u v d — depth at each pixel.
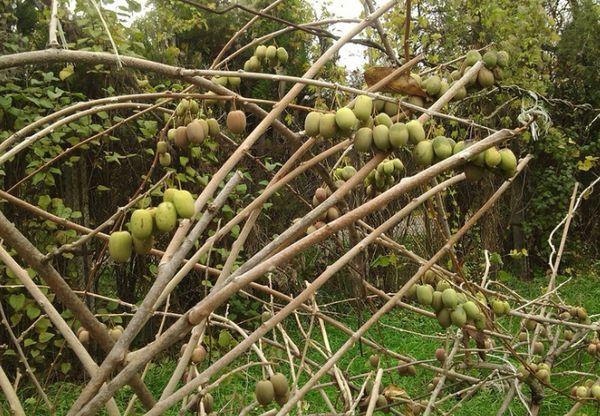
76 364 4.79
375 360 2.67
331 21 2.29
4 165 4.43
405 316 6.54
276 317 1.19
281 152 6.47
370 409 1.96
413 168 5.52
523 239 9.45
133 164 5.12
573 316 3.33
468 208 8.36
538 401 3.08
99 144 4.71
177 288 5.43
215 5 6.46
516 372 2.94
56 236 4.31
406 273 6.67
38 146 4.14
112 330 1.91
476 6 7.30
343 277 6.32
